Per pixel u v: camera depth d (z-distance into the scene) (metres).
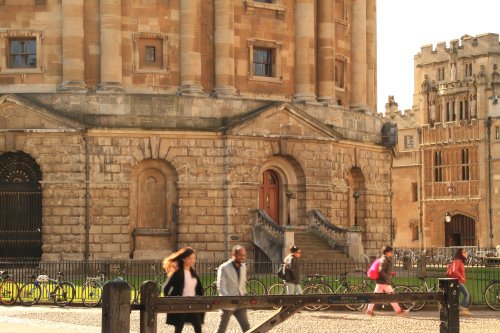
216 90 60.16
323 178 61.91
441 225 108.88
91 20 59.06
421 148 111.38
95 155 56.66
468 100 106.56
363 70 68.75
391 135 69.12
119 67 58.56
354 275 54.75
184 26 59.59
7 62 59.16
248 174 58.78
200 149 58.31
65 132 56.44
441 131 109.12
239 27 62.00
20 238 57.06
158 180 58.47
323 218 59.84
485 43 106.31
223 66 60.44
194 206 58.03
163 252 57.66
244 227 58.50
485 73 105.44
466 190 106.00
